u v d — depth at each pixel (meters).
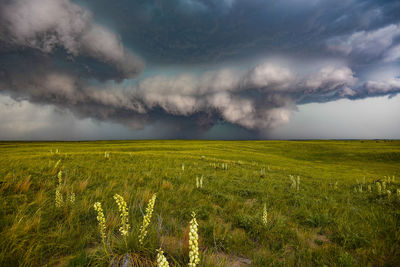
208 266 3.25
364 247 4.66
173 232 4.83
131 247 3.46
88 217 5.32
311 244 4.95
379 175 27.30
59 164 13.30
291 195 10.59
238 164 25.81
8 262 3.04
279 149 78.44
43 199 6.26
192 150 52.28
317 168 33.25
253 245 4.56
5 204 5.51
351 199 10.46
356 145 92.19
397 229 5.78
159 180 11.20
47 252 3.58
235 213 6.70
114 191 8.12
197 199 8.25
